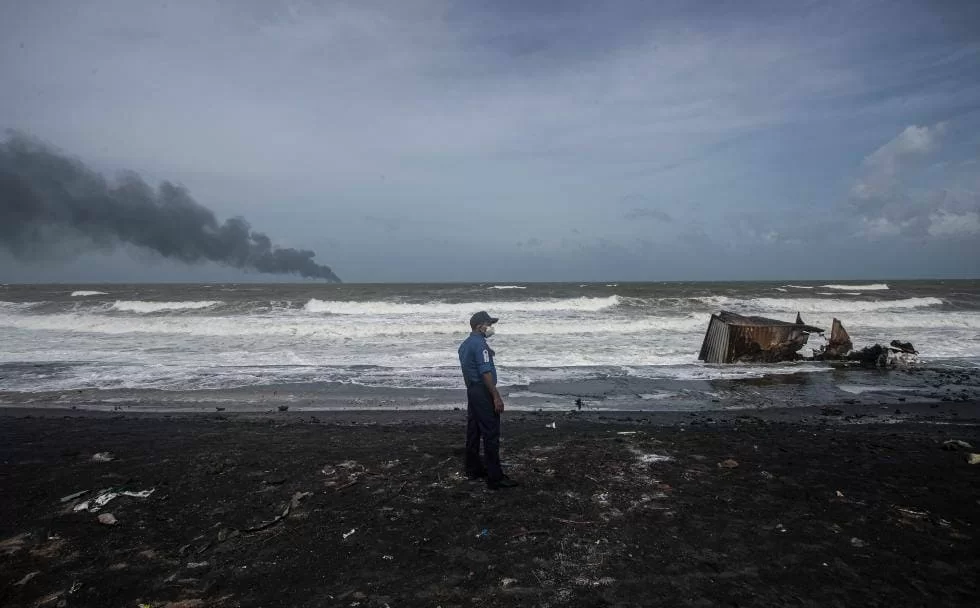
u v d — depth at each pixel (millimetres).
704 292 42500
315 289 58688
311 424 9391
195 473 6496
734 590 3803
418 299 35844
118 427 9117
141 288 63781
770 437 8164
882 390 12312
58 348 17922
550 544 4539
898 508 5266
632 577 3992
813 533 4719
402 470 6527
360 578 4027
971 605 3600
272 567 4207
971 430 8891
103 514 5148
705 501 5457
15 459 7160
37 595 3824
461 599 3727
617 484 5953
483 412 5793
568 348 17703
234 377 13617
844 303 30734
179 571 4148
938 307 31000
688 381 13219
